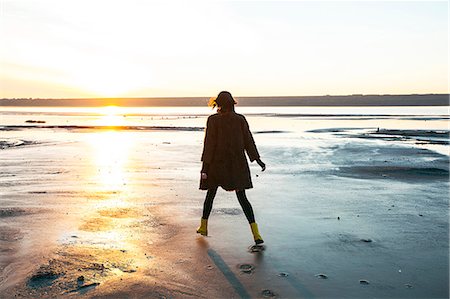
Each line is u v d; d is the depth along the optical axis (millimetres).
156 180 8719
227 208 6055
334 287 3244
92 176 9273
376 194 7160
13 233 4648
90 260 3807
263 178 9062
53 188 7645
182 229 4910
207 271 3574
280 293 3137
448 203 6402
